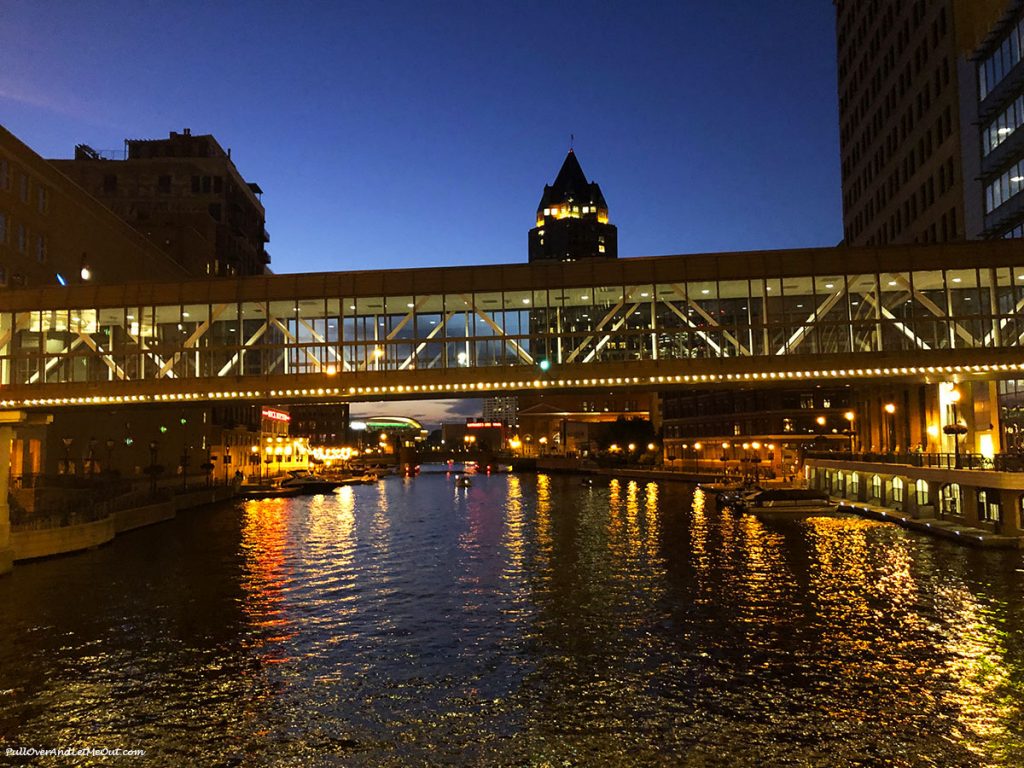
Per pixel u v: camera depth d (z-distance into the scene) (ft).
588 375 139.95
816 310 138.72
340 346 144.25
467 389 142.72
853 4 289.53
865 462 206.49
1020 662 78.02
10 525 142.41
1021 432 171.73
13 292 148.46
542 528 199.82
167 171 370.94
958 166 197.36
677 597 109.60
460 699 71.15
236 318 147.64
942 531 152.25
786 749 60.23
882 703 68.69
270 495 335.26
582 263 141.59
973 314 135.33
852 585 113.39
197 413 332.60
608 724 65.16
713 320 138.62
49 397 145.18
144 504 214.48
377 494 363.56
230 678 77.41
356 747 61.57
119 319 151.12
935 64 212.64
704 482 362.94
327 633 93.35
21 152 195.62
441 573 133.18
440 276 143.02
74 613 103.50
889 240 251.80
